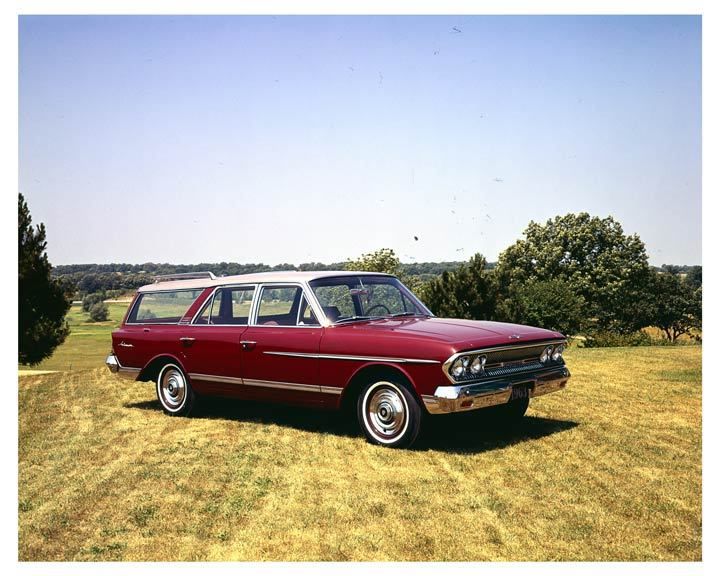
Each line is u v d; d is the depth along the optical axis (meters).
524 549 4.12
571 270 54.47
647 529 4.39
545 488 5.18
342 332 6.82
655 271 73.56
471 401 6.06
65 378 12.60
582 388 9.33
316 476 5.64
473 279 25.00
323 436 7.01
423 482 5.39
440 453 6.20
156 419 8.36
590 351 15.15
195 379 8.19
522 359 6.71
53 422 8.37
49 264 25.16
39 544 4.48
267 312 7.58
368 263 50.59
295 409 8.61
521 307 25.72
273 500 5.10
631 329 57.19
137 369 8.85
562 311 38.28
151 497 5.31
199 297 8.37
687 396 8.68
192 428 7.71
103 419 8.46
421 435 6.41
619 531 4.37
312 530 4.51
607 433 6.80
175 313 8.57
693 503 4.82
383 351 6.39
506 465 5.78
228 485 5.51
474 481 5.38
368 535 4.39
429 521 4.58
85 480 5.83
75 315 62.78
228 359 7.77
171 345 8.42
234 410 8.73
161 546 4.37
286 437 7.04
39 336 24.52
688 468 5.62
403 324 6.94
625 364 11.88
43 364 51.62
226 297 8.08
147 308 8.98
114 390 10.81
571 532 4.36
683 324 74.44
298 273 7.69
